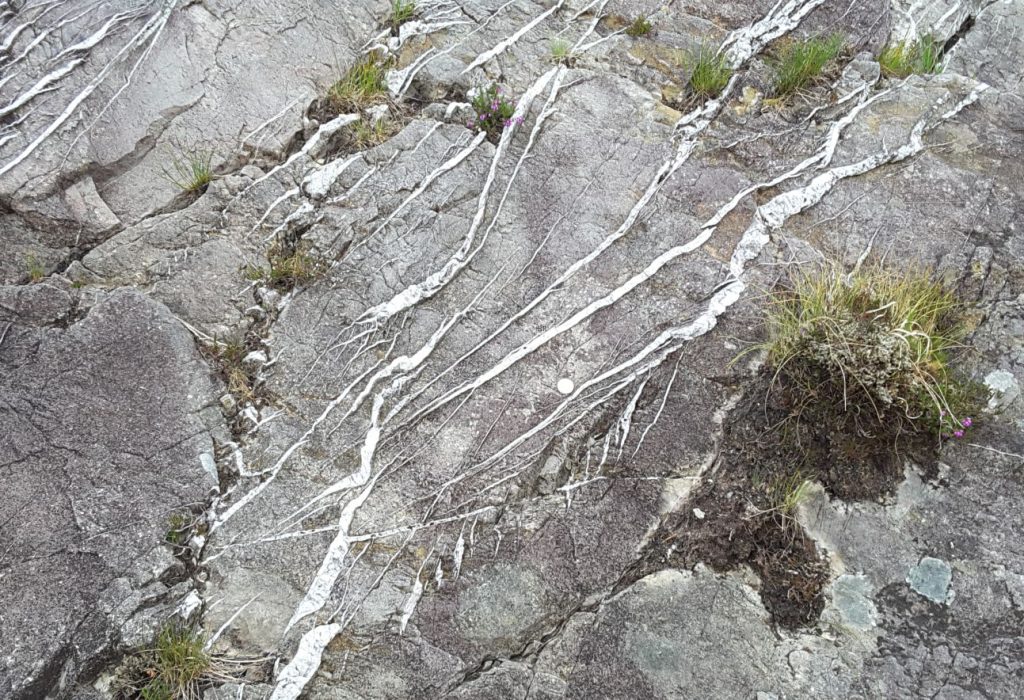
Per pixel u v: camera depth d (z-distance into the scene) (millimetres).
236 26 3945
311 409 3156
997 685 2672
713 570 2877
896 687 2662
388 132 3973
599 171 3891
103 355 3072
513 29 4422
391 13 4375
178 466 2938
